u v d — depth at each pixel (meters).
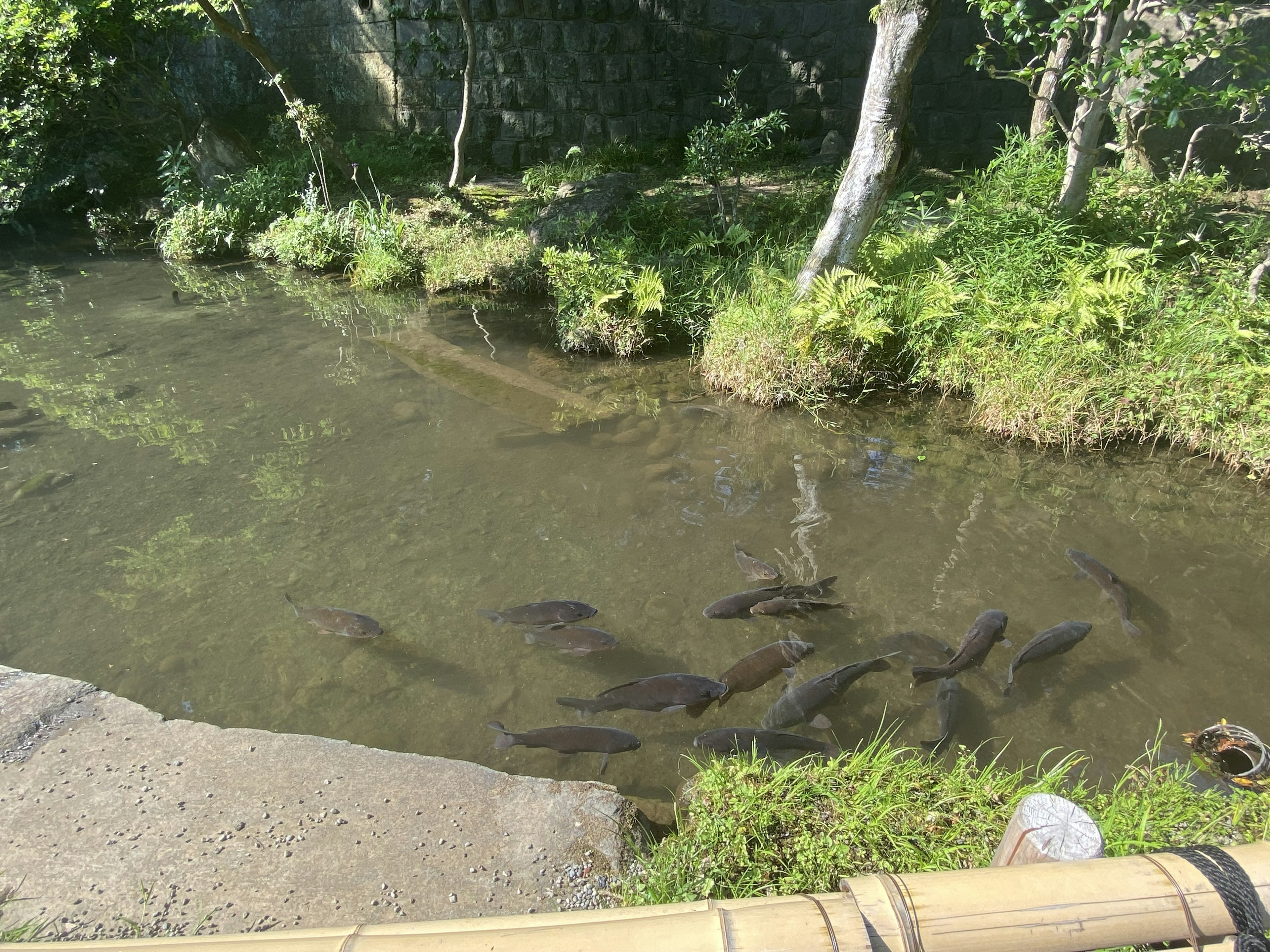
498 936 1.63
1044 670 4.14
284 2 16.84
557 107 15.23
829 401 7.45
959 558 5.12
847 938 1.56
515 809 3.09
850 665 3.90
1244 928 1.64
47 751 3.37
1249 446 5.95
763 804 3.05
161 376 8.33
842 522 5.56
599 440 6.81
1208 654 4.23
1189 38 7.21
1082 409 6.54
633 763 3.65
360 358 8.76
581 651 4.14
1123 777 3.41
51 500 5.91
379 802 3.12
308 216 12.55
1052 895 1.64
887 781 3.20
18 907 2.69
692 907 1.80
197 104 17.62
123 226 14.79
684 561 5.11
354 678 4.16
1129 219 8.51
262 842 2.93
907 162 7.59
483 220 12.69
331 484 6.10
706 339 8.29
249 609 4.70
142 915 2.66
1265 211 9.11
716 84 14.55
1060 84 10.46
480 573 5.01
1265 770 3.29
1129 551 5.19
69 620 4.61
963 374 7.18
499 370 8.29
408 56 15.81
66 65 14.25
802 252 8.84
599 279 8.59
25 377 8.34
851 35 13.49
